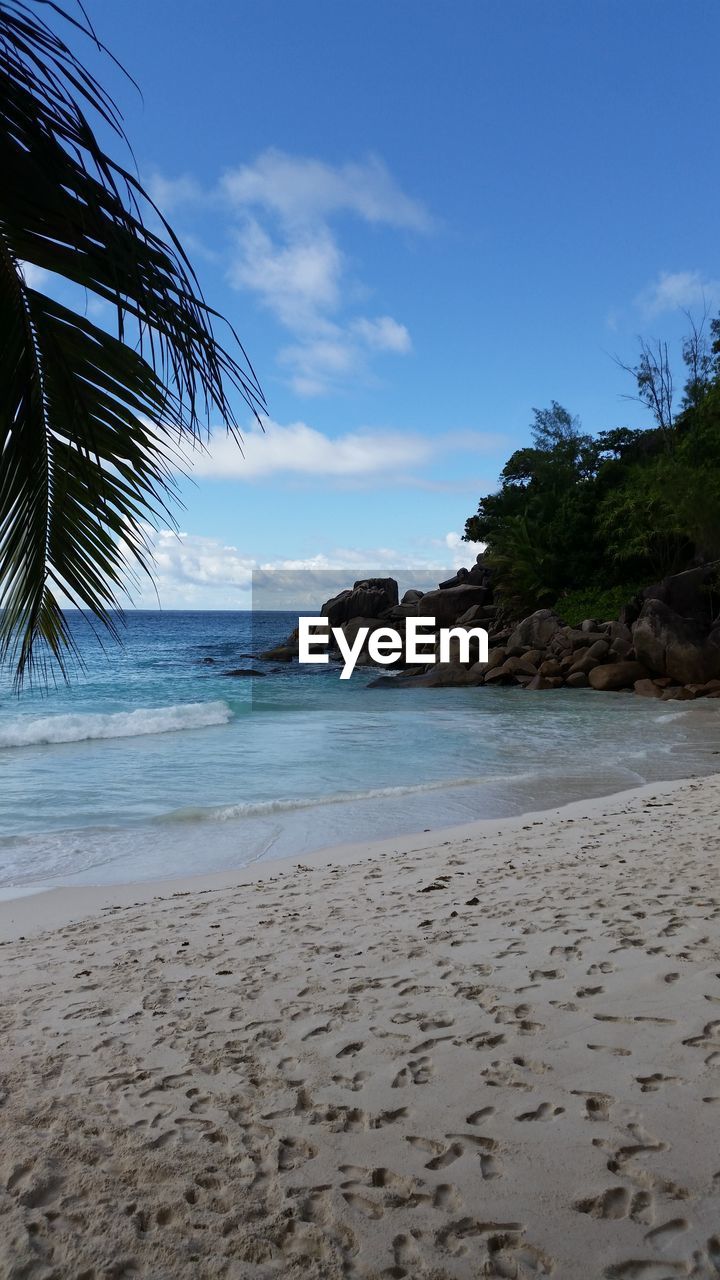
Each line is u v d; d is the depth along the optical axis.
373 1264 1.89
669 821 7.64
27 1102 2.78
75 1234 2.05
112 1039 3.32
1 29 1.51
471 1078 2.73
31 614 2.45
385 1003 3.48
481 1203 2.07
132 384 2.09
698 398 32.56
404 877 6.12
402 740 15.41
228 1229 2.04
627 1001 3.26
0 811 9.36
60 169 1.57
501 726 17.52
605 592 35.72
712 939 3.97
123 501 2.33
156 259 1.72
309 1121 2.54
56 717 18.23
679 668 25.30
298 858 7.25
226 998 3.72
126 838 8.10
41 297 2.02
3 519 2.28
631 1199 2.04
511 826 8.17
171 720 18.05
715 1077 2.60
